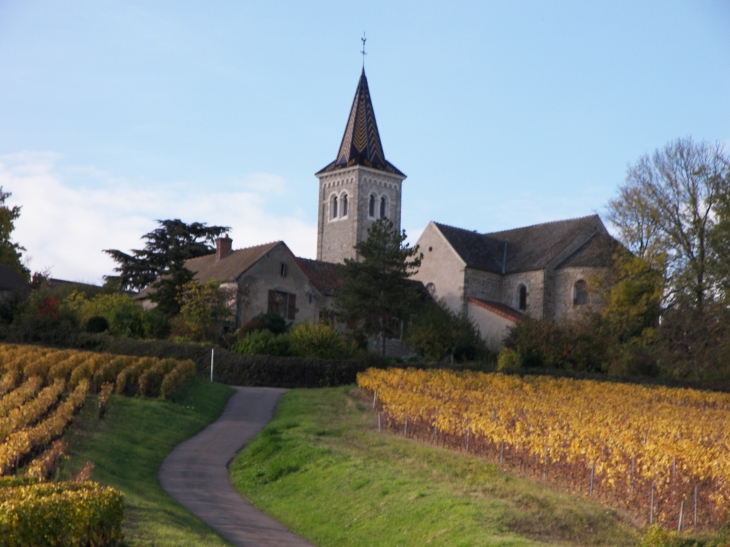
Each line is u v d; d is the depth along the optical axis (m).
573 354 48.75
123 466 21.64
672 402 37.06
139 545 13.29
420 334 51.66
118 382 32.19
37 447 19.59
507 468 22.22
